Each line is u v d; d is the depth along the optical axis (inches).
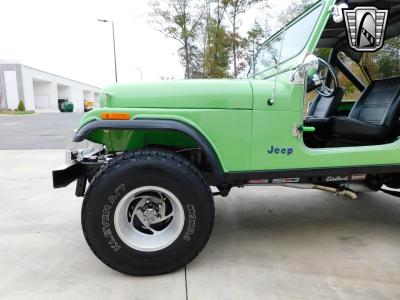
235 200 132.6
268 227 105.0
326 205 126.1
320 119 102.7
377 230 102.2
